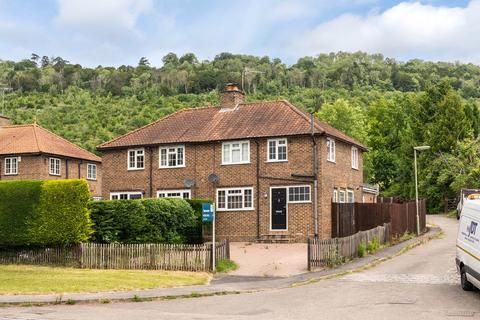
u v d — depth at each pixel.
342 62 163.75
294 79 137.50
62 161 51.12
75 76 131.62
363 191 44.50
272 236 35.84
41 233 26.62
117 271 24.39
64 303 17.59
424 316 14.90
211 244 25.31
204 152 38.38
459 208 55.44
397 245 33.50
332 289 20.08
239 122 38.94
